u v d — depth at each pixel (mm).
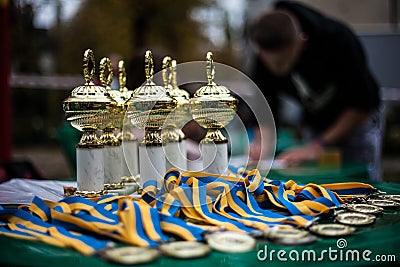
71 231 641
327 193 833
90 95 838
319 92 1766
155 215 642
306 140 1891
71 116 833
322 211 735
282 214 768
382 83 2438
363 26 2828
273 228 643
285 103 2303
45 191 987
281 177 1183
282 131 1937
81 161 841
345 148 1733
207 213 727
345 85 1701
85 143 842
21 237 608
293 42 1632
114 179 922
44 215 711
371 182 1115
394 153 3713
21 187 1025
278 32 1626
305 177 1183
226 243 573
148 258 524
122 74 996
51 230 629
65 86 2820
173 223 629
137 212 631
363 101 1694
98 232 614
